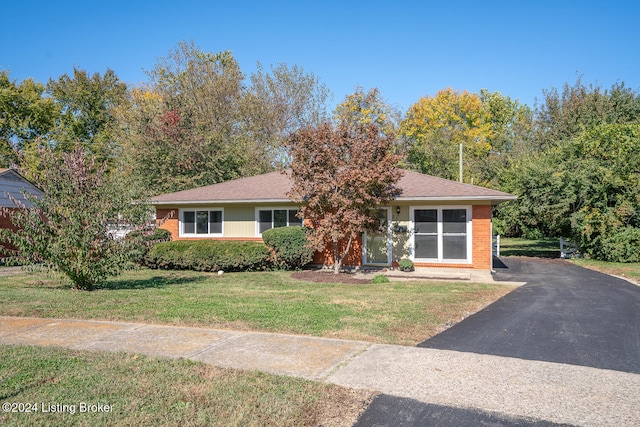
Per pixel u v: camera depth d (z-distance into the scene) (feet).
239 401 15.03
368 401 15.17
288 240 51.13
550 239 117.29
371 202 46.83
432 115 155.74
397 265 53.06
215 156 97.30
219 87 115.03
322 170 46.39
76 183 35.91
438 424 13.65
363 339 22.35
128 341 21.94
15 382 16.47
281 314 27.40
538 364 18.78
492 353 20.33
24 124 111.75
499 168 106.63
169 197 61.05
